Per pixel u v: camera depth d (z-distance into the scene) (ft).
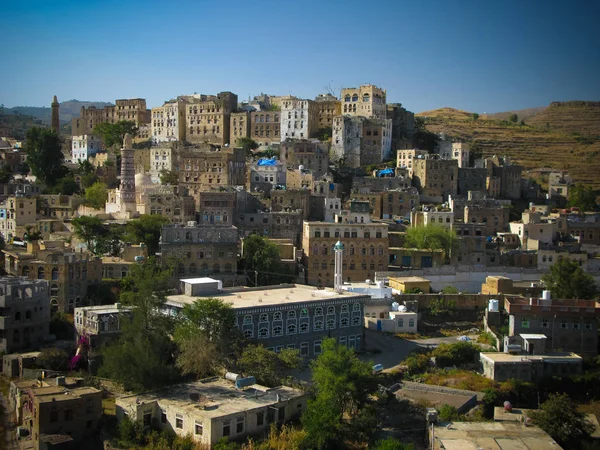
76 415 383.86
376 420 399.44
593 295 588.09
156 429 381.19
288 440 368.48
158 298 481.05
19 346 491.72
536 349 493.77
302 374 466.29
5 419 408.67
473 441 367.86
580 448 391.04
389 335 561.84
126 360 412.57
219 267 608.60
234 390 406.62
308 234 655.76
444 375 474.49
